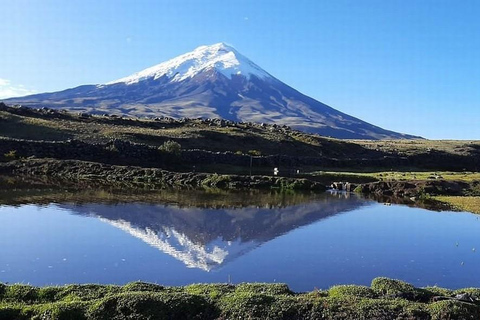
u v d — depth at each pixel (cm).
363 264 2669
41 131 8875
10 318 1531
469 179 7362
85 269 2395
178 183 6825
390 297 1761
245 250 2936
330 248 3056
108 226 3472
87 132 9444
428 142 17625
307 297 1719
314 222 4072
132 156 8106
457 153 13975
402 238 3441
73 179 6531
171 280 2269
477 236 3581
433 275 2494
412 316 1569
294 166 9675
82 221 3619
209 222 3838
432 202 5738
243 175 7750
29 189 5319
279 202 5334
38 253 2677
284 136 12769
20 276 2256
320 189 7006
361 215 4572
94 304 1592
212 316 1592
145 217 3900
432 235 3588
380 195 6538
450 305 1620
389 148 14050
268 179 7125
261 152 10650
